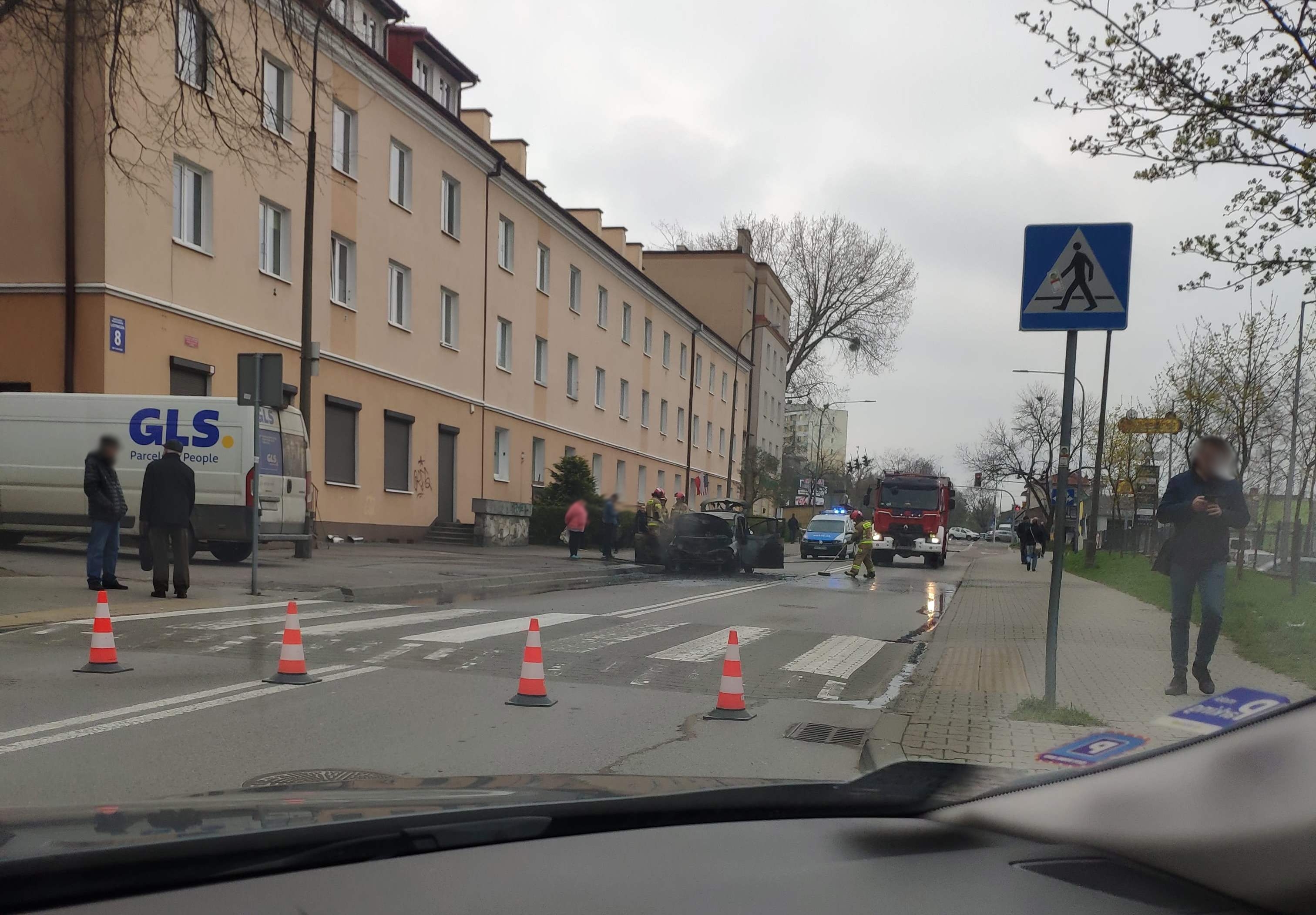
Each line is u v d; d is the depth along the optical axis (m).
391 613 11.83
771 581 22.08
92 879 1.23
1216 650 10.24
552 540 32.28
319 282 22.31
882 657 10.35
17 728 5.86
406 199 26.17
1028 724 6.38
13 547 16.34
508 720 6.50
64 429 15.83
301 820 1.48
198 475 15.52
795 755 5.90
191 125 15.48
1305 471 18.30
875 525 32.81
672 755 5.77
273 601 12.16
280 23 13.94
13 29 11.99
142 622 9.93
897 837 1.62
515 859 1.47
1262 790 1.22
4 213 16.97
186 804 1.67
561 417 37.31
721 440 59.09
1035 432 62.22
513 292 32.81
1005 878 1.43
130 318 17.17
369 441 24.50
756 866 1.50
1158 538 30.39
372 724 6.20
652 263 60.97
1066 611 15.55
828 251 57.59
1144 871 1.32
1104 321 6.54
